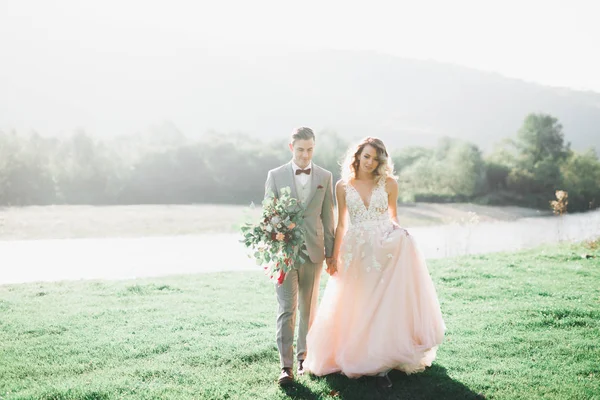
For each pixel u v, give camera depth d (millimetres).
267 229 4418
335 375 4684
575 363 4961
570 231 21750
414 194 45531
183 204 40188
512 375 4695
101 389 4426
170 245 17031
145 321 6578
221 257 14148
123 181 44344
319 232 4777
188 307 7371
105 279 9680
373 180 4836
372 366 4375
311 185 4699
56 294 8219
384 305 4516
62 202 40469
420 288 4652
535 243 17734
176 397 4289
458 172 46938
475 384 4488
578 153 54375
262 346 5516
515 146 55094
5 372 4859
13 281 10328
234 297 8086
